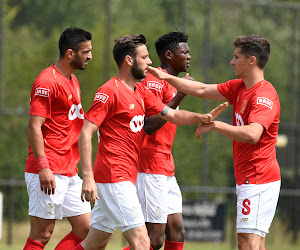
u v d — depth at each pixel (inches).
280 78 2341.3
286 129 2219.5
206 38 2130.9
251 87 810.2
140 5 2459.4
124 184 781.9
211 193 2084.2
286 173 2176.4
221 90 860.0
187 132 2202.3
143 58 800.3
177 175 2180.1
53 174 855.7
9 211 1910.7
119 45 796.6
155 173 910.4
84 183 757.9
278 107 813.2
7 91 2234.3
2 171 2225.6
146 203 909.2
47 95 841.5
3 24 2204.7
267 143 805.9
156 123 868.6
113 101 777.6
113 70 2194.9
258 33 2470.5
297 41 2311.8
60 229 2038.6
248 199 802.2
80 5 2418.8
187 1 2202.3
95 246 809.5
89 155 762.8
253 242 802.2
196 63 2178.9
